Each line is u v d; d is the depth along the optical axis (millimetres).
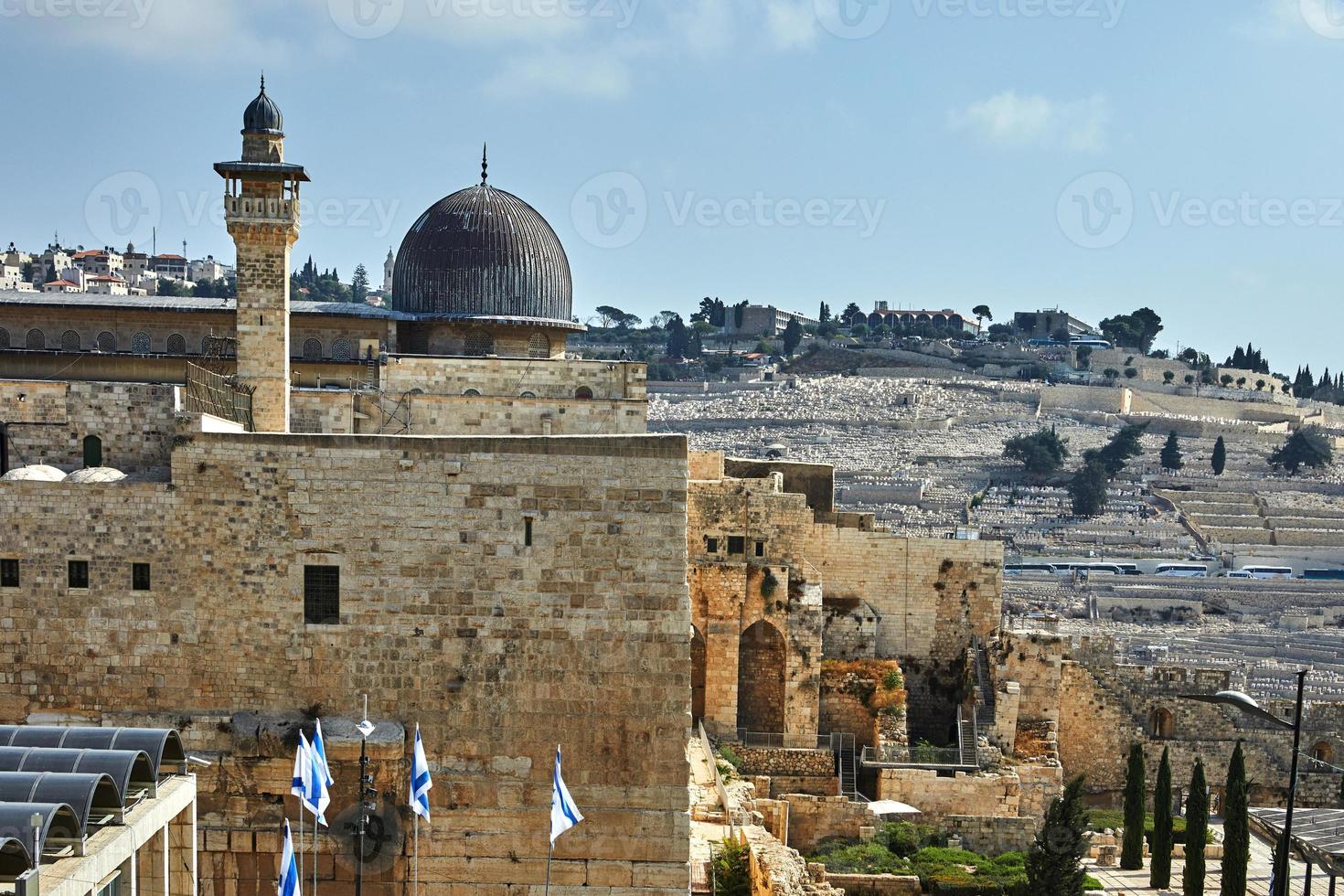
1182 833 86312
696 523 80188
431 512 46750
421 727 46812
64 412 52469
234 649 47219
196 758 45406
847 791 79375
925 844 74625
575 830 46781
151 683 47469
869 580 86875
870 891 67812
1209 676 94812
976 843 75750
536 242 88812
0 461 52719
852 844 73000
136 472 52281
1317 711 95062
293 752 46625
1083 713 92375
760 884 55219
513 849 46844
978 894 68375
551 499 46594
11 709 47719
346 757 46500
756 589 79875
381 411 69875
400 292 88688
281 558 47031
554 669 46719
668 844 46719
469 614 46750
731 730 79125
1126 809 81188
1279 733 94375
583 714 46719
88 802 36375
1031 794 80500
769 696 81375
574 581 46688
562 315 89812
